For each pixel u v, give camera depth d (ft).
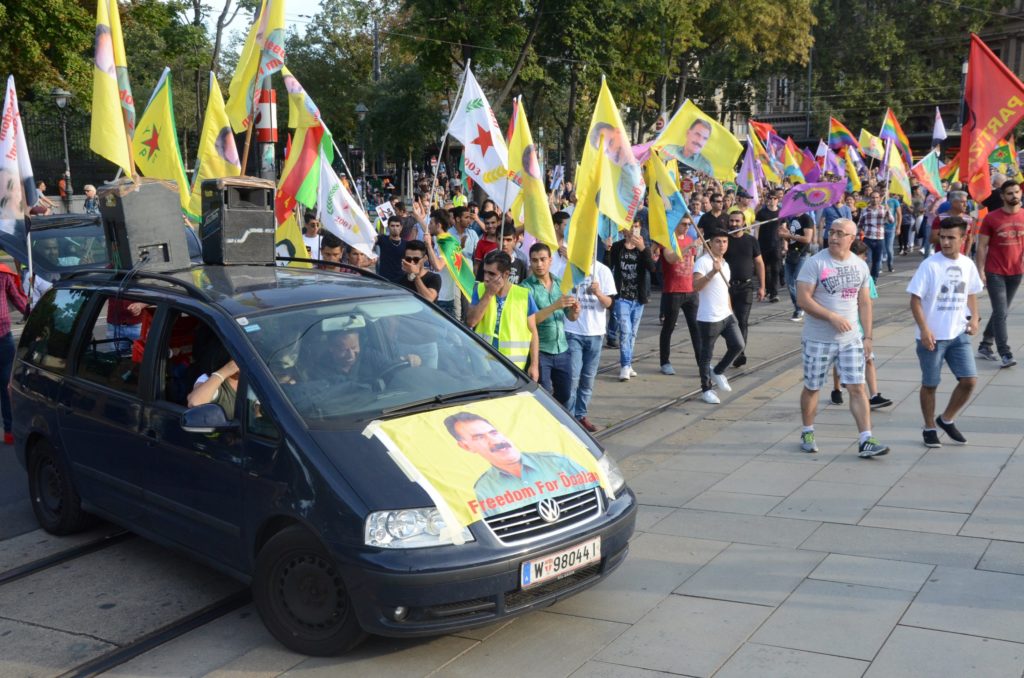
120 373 17.66
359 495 13.15
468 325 21.45
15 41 68.80
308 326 16.06
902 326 41.91
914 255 76.59
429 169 147.23
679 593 15.71
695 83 161.68
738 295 34.65
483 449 14.26
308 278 18.22
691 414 28.22
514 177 32.55
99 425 17.61
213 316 15.96
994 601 14.79
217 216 19.21
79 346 18.80
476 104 32.40
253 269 18.86
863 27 174.40
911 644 13.52
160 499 16.35
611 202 26.35
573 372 25.18
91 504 18.39
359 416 14.58
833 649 13.50
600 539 14.30
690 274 33.09
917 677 12.60
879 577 15.92
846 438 24.72
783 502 19.97
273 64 29.76
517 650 14.01
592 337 26.08
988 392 28.84
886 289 55.36
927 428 23.53
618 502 15.01
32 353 20.13
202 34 92.63
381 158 164.66
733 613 14.87
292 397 14.67
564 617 15.05
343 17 156.15
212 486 15.17
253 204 19.54
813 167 75.72
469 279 23.98
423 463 13.67
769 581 16.01
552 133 160.97
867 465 22.29
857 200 61.52
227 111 32.32
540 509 13.75
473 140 32.53
